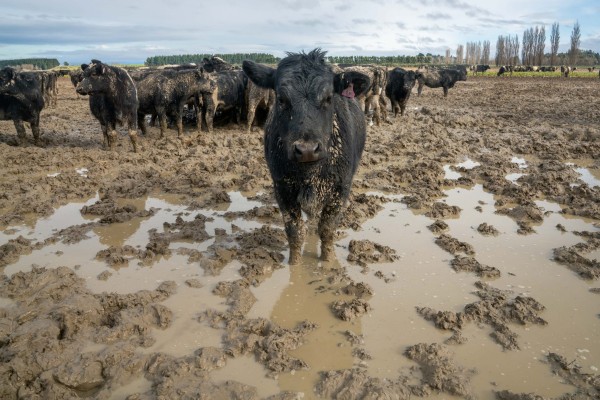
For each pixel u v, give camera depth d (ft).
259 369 12.91
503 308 15.57
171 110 45.42
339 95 17.30
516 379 12.35
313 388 12.16
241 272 18.54
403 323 15.08
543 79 167.84
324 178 17.12
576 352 13.42
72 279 17.61
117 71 36.63
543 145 39.99
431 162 33.94
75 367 12.75
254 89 47.52
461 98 94.07
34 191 28.45
